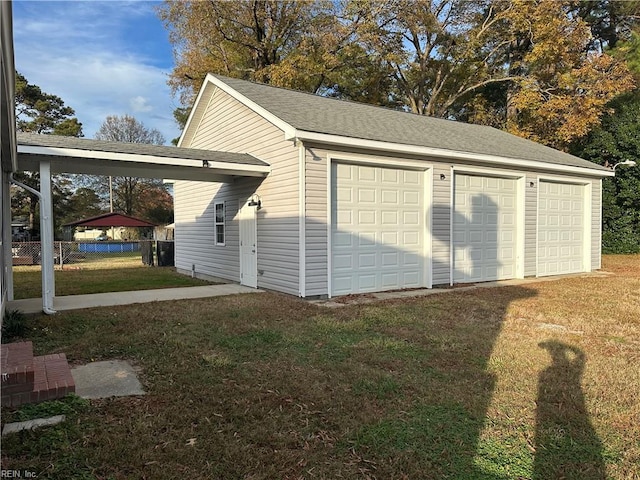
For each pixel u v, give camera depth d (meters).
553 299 7.44
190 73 18.88
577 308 6.63
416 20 18.75
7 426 2.66
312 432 2.69
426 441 2.60
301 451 2.48
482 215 9.85
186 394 3.22
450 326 5.42
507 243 10.38
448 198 9.05
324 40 18.06
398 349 4.43
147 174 8.38
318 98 10.77
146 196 36.12
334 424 2.80
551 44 17.33
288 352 4.30
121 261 18.36
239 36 19.33
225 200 10.09
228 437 2.61
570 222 11.74
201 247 11.55
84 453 2.39
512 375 3.71
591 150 17.08
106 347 4.43
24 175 25.69
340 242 7.74
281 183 7.75
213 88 10.37
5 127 4.44
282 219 7.74
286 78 17.34
